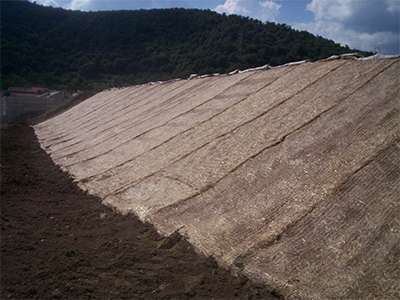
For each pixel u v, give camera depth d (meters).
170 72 59.53
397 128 5.14
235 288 3.46
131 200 6.44
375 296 2.95
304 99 7.43
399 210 3.83
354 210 4.04
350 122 5.79
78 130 16.95
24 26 76.06
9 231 5.05
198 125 9.04
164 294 3.42
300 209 4.36
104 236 5.05
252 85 10.20
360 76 7.21
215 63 48.66
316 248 3.68
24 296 3.26
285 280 3.33
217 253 4.05
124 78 60.81
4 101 30.70
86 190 7.75
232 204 5.07
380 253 3.39
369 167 4.61
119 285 3.60
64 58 71.88
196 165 6.79
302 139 5.95
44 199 7.21
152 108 14.45
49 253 4.33
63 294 3.35
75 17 90.00
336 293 3.05
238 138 7.12
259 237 4.12
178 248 4.44
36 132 20.86
